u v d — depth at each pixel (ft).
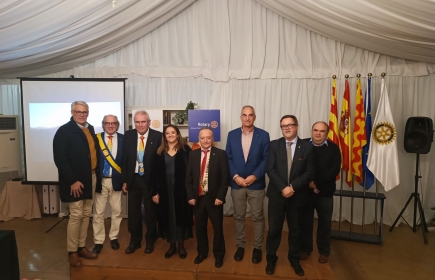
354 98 13.94
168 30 14.96
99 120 13.79
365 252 11.40
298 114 14.40
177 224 9.66
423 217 12.37
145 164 10.02
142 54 15.24
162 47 15.07
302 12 12.41
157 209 9.98
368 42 12.69
